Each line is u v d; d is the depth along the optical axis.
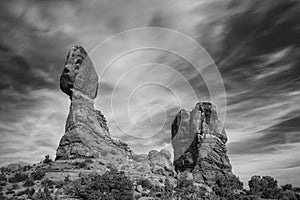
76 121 128.88
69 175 112.12
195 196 113.81
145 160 138.75
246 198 121.19
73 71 134.00
